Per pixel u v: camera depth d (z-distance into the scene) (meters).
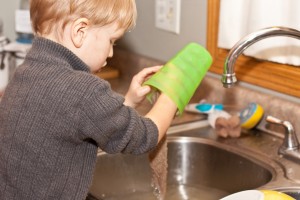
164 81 1.06
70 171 0.98
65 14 0.98
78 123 0.94
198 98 1.62
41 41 0.99
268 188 1.10
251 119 1.39
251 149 1.33
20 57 1.79
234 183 1.34
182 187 1.41
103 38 1.02
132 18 1.05
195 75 1.08
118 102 0.96
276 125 1.37
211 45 1.55
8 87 1.03
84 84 0.95
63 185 0.98
